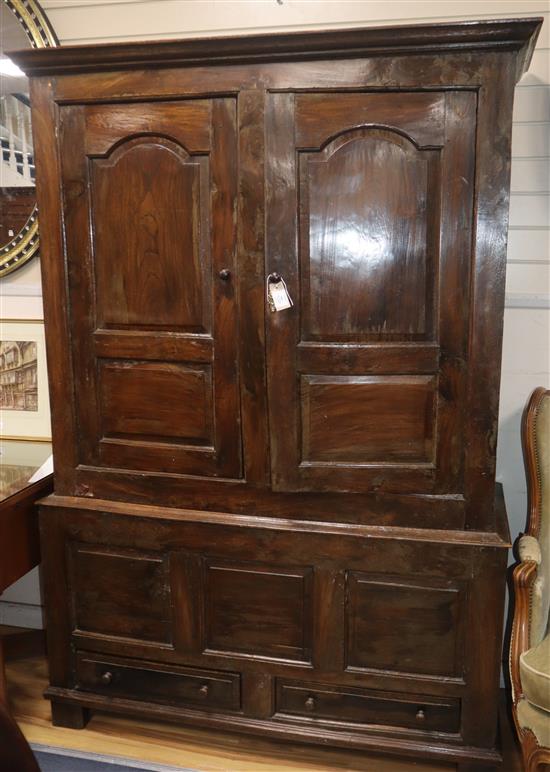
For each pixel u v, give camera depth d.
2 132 2.21
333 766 1.84
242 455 1.71
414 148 1.51
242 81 1.53
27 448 2.27
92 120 1.63
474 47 1.43
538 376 2.05
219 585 1.78
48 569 1.88
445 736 1.73
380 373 1.61
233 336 1.66
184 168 1.61
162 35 2.09
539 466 1.77
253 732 1.82
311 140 1.53
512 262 2.02
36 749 1.88
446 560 1.63
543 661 1.50
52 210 1.70
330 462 1.67
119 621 1.87
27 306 2.31
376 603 1.70
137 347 1.72
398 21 1.96
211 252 1.63
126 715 2.04
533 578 1.60
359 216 1.55
